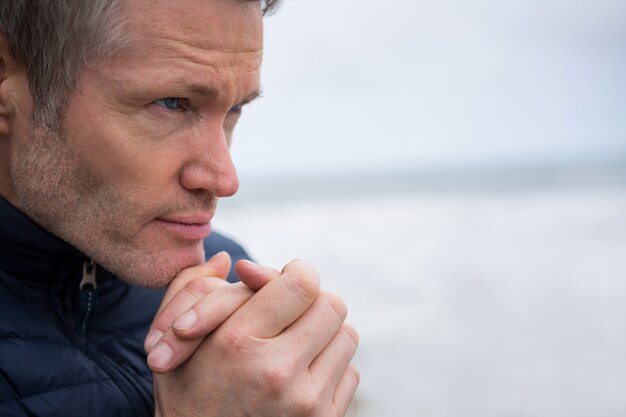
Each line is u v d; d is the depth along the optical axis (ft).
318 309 3.79
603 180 97.45
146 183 3.73
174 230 3.91
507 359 17.80
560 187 86.63
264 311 3.67
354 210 64.75
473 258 32.55
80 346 4.25
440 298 24.57
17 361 3.78
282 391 3.57
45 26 3.62
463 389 15.81
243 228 49.32
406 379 16.43
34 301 4.15
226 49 3.70
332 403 3.85
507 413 14.33
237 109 4.15
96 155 3.69
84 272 4.26
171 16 3.55
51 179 3.80
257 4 3.89
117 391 4.11
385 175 159.84
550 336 19.77
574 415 14.34
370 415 14.25
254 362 3.57
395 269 30.17
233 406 3.59
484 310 22.76
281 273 3.84
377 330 20.66
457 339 19.48
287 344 3.65
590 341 19.17
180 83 3.60
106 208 3.77
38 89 3.72
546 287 26.09
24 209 3.93
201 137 3.80
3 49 3.78
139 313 4.68
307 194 98.89
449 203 68.64
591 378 16.35
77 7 3.54
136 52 3.55
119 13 3.51
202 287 3.91
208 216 3.97
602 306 22.90
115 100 3.62
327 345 3.89
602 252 32.94
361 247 37.14
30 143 3.81
